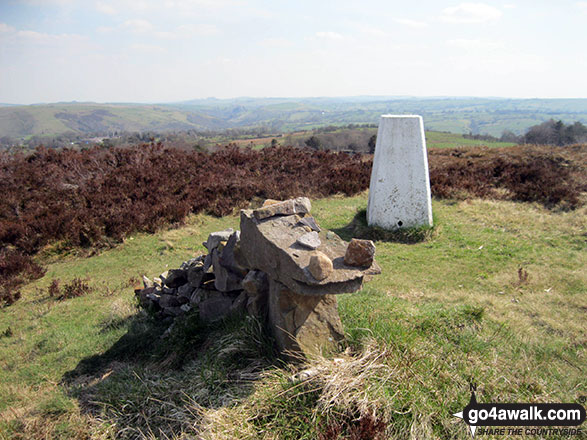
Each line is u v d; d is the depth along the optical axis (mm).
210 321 4391
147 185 12430
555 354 3791
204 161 15742
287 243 3316
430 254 7250
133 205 10766
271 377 3186
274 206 3688
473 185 11828
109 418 3227
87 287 7246
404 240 8109
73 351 4793
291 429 2711
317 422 2711
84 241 9469
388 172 8344
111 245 9352
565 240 7676
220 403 3066
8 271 8094
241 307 4188
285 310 3375
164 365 4027
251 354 3551
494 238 7980
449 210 10250
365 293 5281
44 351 4992
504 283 5789
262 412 2873
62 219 9906
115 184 12250
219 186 12414
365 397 2797
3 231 9477
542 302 5078
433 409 2871
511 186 11477
